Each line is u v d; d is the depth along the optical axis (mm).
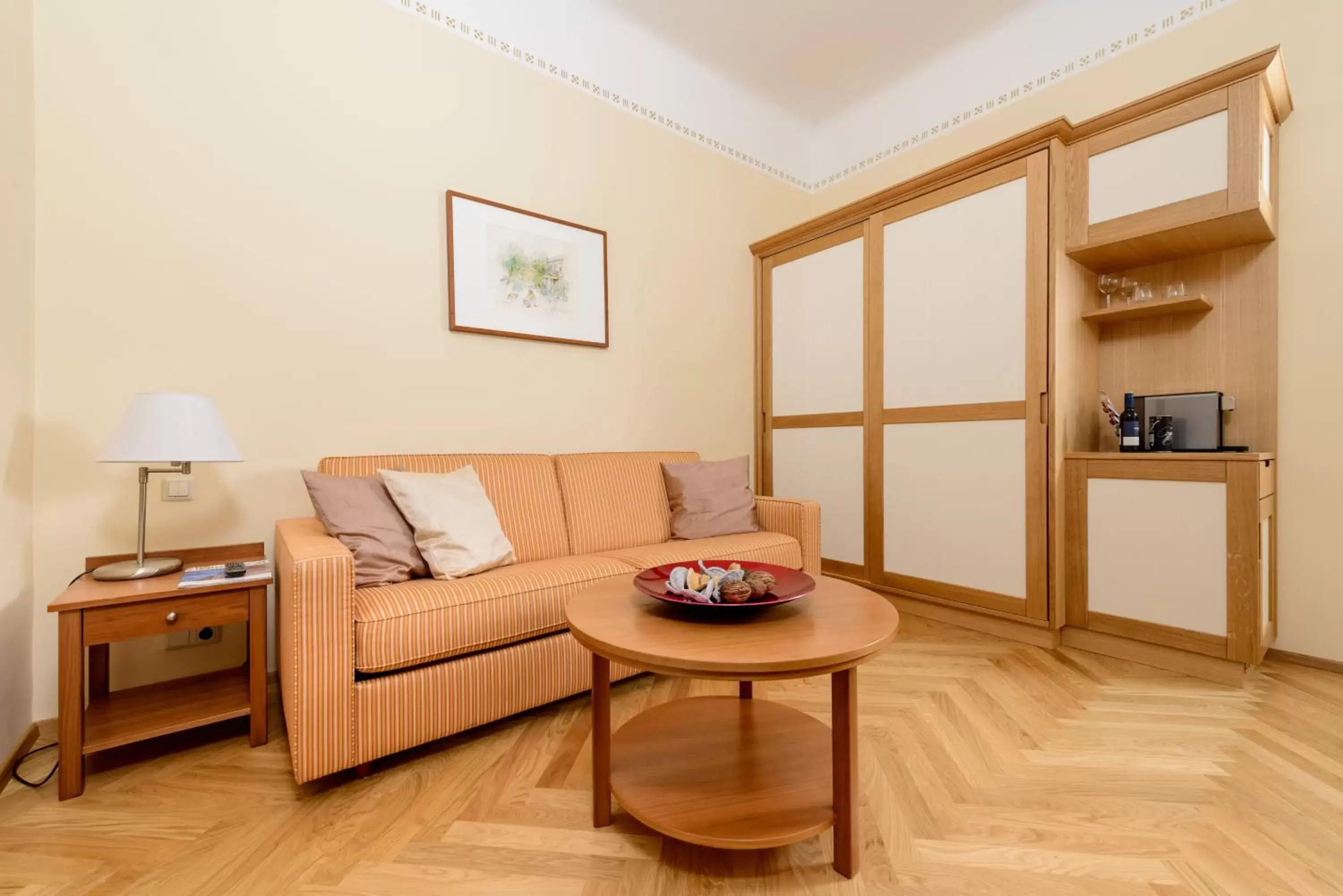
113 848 1177
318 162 2076
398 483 1794
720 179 3406
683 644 1096
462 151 2416
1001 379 2426
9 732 1469
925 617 2736
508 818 1276
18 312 1521
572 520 2340
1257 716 1718
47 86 1641
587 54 2822
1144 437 2285
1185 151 2043
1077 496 2277
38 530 1633
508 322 2525
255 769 1477
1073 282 2367
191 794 1366
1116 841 1176
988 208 2467
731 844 1045
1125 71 2572
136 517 1770
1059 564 2291
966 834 1203
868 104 3594
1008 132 2969
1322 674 2041
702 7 2836
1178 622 2027
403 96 2268
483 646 1564
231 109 1911
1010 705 1806
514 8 2570
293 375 2029
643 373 3047
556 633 1744
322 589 1329
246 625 1978
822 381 3205
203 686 1725
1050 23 2801
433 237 2338
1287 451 2158
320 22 2084
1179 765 1456
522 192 2592
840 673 1089
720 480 2662
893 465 2844
